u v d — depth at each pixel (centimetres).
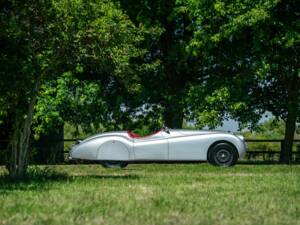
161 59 2812
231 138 2183
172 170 1950
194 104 2561
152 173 1784
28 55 1460
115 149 2141
